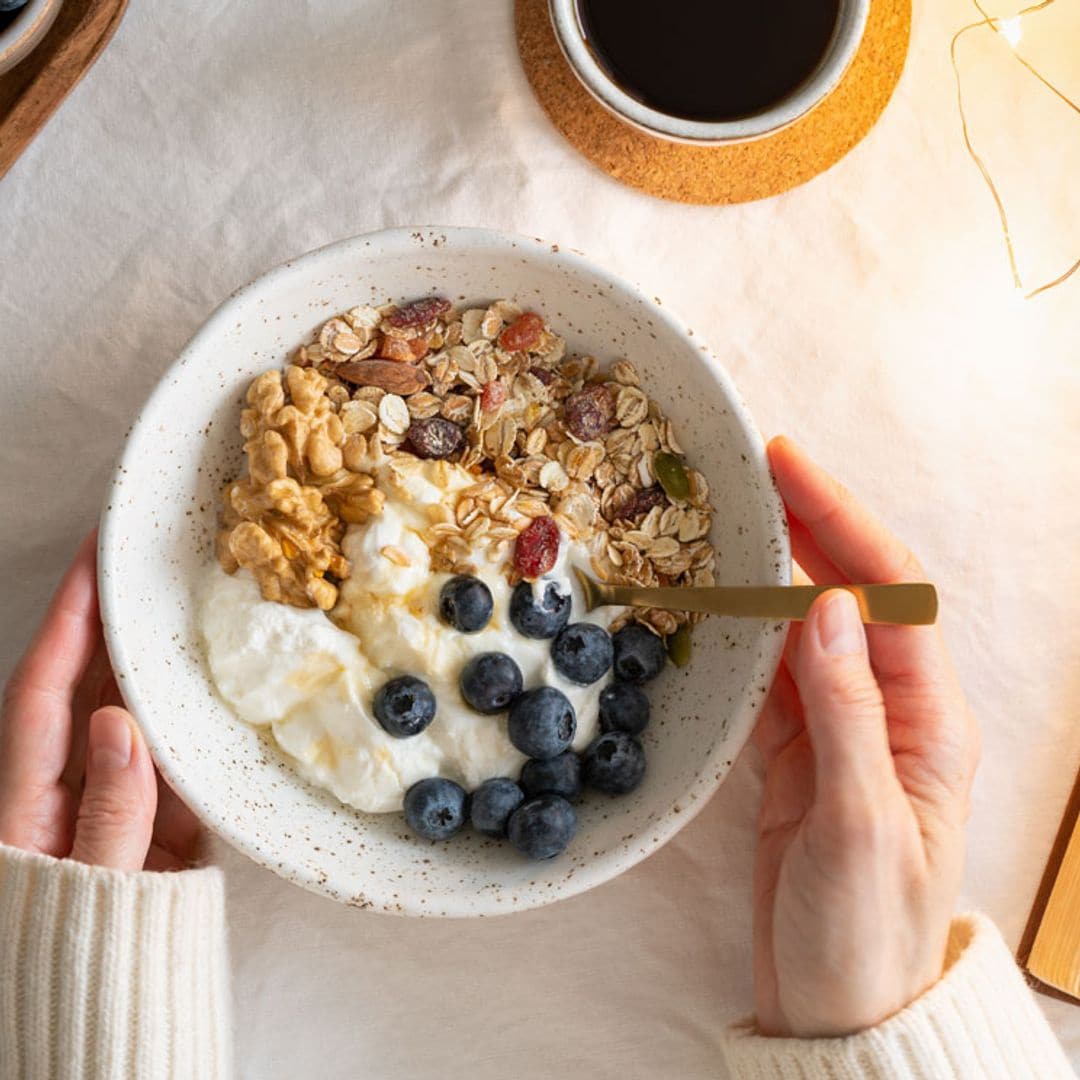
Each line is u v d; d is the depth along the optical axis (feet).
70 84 1.77
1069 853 1.82
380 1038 1.81
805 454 1.74
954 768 1.65
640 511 1.70
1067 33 1.88
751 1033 1.69
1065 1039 1.82
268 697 1.63
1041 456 1.87
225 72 1.85
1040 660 1.86
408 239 1.62
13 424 1.83
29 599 1.82
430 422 1.68
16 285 1.84
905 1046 1.59
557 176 1.85
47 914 1.57
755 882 1.76
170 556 1.64
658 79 1.79
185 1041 1.59
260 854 1.56
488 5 1.85
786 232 1.86
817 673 1.55
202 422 1.65
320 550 1.64
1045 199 1.88
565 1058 1.82
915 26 1.87
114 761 1.58
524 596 1.63
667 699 1.69
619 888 1.82
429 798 1.61
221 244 1.84
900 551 1.71
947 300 1.87
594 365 1.73
